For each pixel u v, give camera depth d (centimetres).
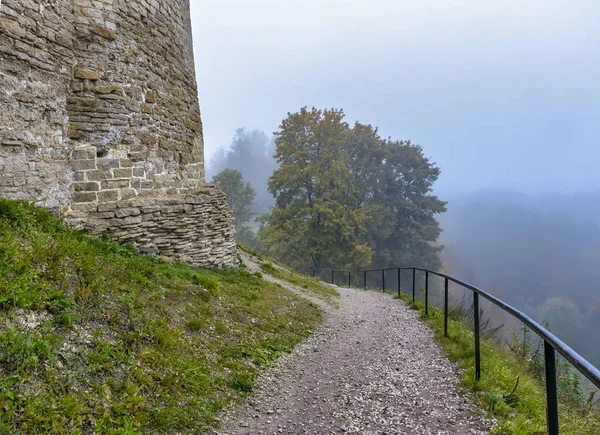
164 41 746
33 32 515
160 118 729
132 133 655
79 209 581
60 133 561
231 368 436
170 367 367
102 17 613
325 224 2695
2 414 220
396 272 3503
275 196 3052
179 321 464
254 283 826
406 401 398
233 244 902
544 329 262
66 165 570
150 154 697
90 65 600
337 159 3039
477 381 420
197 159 885
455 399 395
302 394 421
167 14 758
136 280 479
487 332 762
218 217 826
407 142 3756
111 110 623
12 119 485
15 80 490
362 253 2805
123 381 309
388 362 531
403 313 911
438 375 467
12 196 481
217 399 369
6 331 266
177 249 703
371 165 3612
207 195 795
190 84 866
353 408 385
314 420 360
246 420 352
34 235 416
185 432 305
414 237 3547
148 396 317
